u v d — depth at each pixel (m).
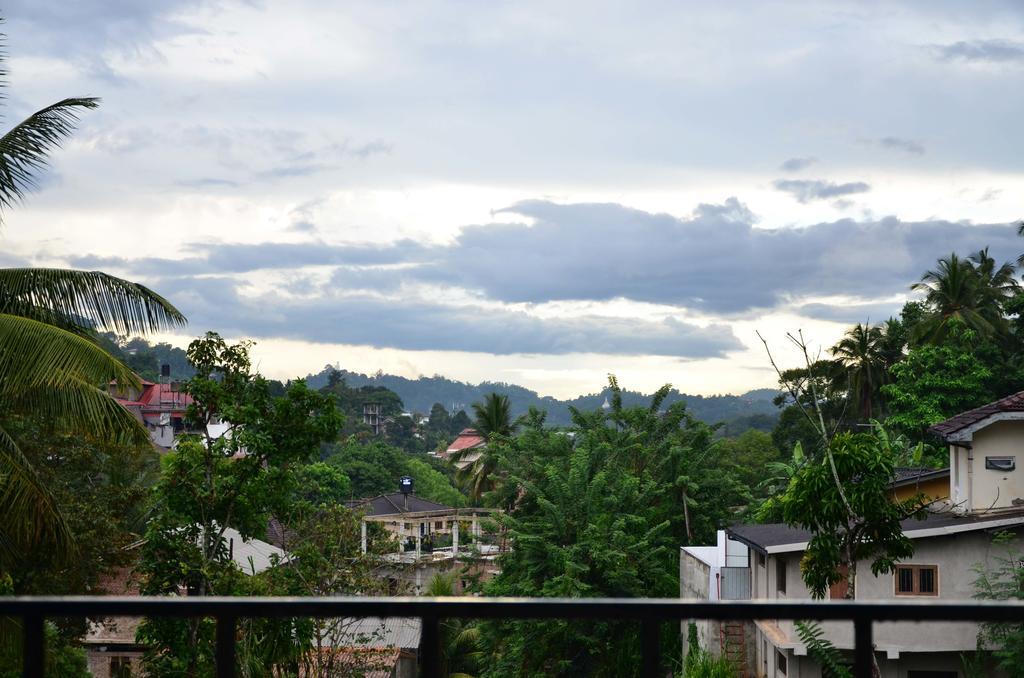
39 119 15.54
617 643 27.61
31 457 22.75
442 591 36.22
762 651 19.64
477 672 30.88
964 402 49.09
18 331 13.83
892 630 15.98
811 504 18.02
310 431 19.41
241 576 18.48
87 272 15.69
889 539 18.00
